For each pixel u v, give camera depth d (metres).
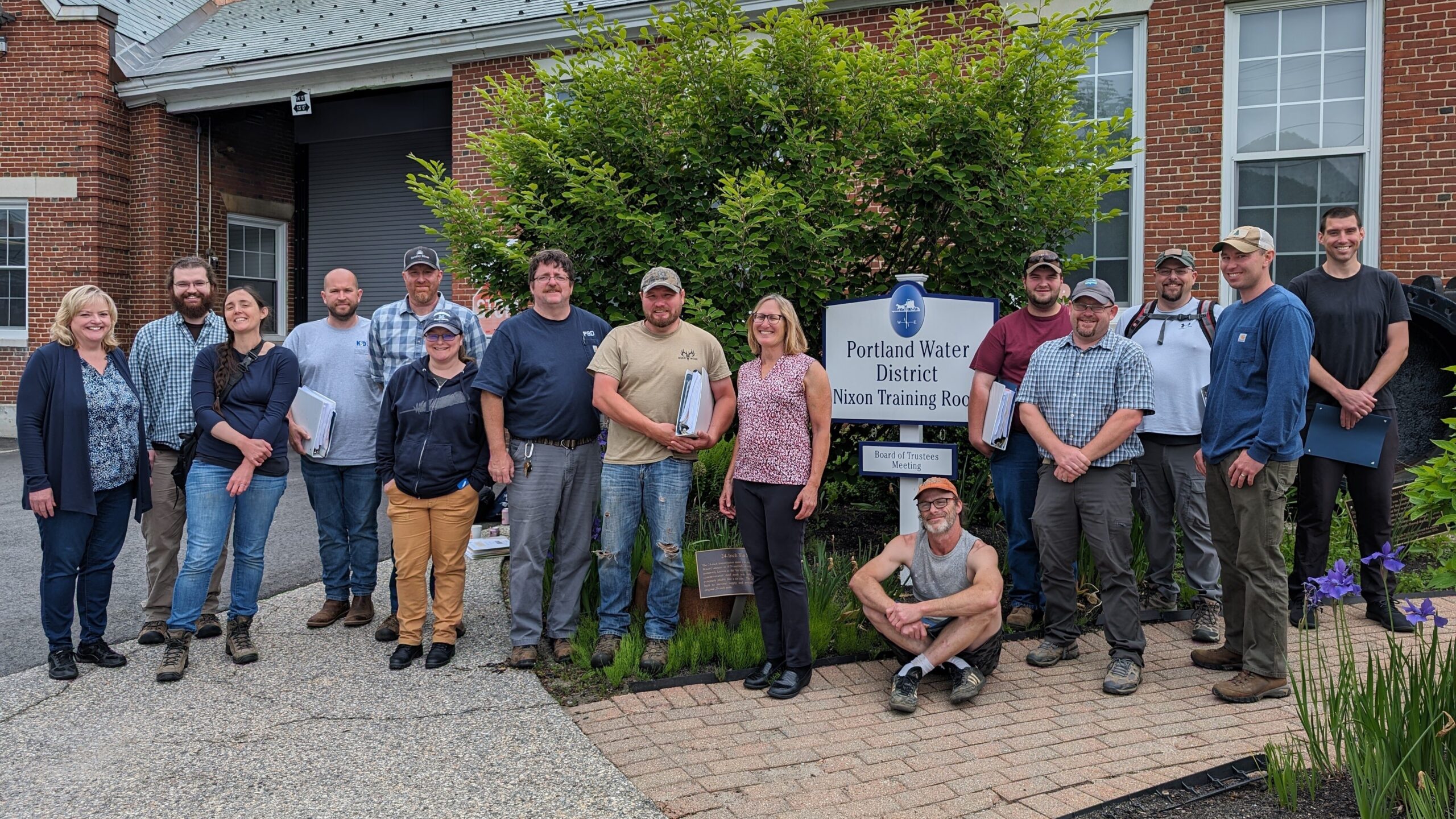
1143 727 3.93
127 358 5.17
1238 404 4.32
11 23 14.83
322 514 5.41
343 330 5.45
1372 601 5.21
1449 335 7.34
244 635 4.87
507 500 4.95
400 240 16.66
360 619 5.42
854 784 3.43
